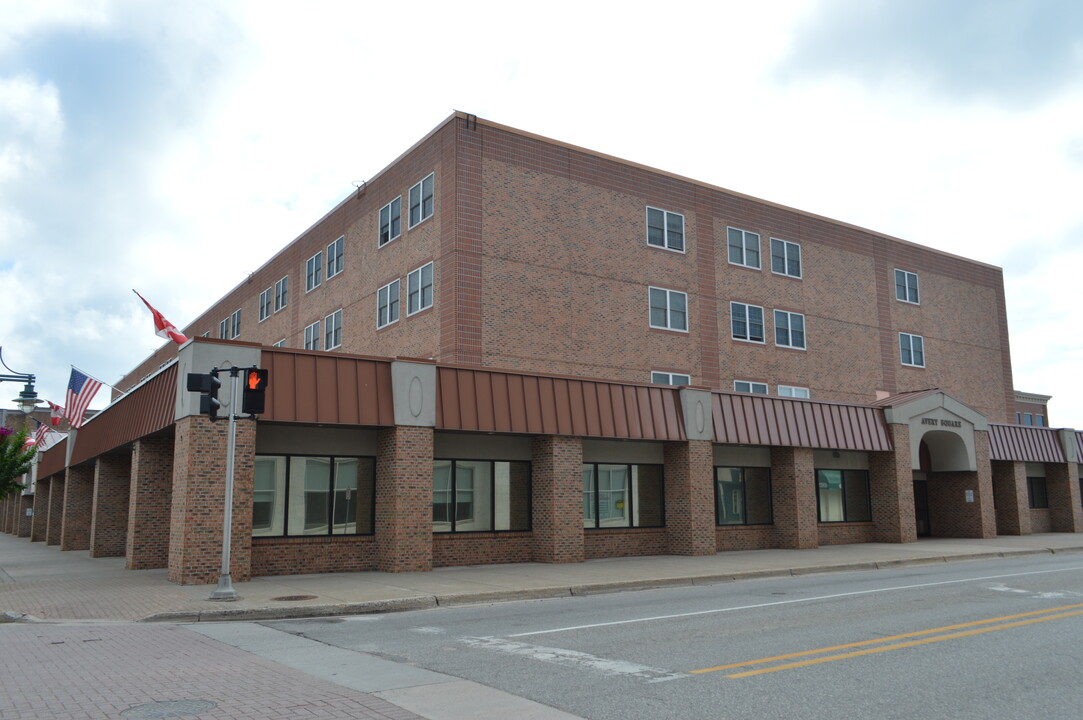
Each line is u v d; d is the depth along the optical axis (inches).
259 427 770.2
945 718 272.5
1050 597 579.5
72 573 834.2
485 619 512.7
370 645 419.5
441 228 1200.2
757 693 306.3
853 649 390.6
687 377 1389.0
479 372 860.6
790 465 1110.4
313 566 772.0
